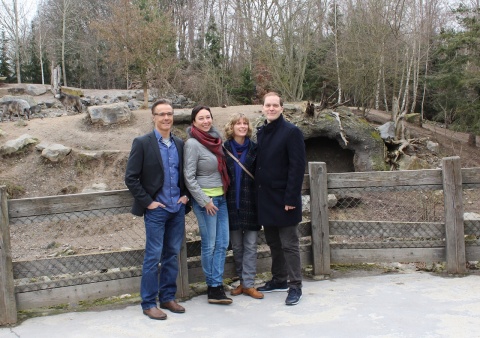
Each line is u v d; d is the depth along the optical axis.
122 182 11.81
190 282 4.83
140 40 20.17
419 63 21.97
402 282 4.88
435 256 5.15
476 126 16.22
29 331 3.94
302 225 5.17
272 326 3.87
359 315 4.02
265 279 5.27
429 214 8.85
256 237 4.68
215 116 15.87
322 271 5.14
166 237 4.32
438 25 30.69
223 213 4.46
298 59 23.27
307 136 11.15
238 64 32.59
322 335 3.65
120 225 9.99
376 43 21.05
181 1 41.41
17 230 9.66
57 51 43.59
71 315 4.30
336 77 24.69
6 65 42.44
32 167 12.23
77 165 12.20
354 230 5.20
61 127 14.60
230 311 4.26
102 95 26.47
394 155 12.42
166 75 23.08
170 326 3.95
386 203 9.32
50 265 4.34
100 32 21.86
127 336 3.76
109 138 13.88
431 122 24.08
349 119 11.43
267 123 4.54
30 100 18.92
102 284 4.50
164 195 4.17
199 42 38.94
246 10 25.91
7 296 4.10
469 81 15.70
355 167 11.30
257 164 4.50
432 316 3.93
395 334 3.61
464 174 5.06
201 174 4.33
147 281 4.18
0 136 13.64
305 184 5.19
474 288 4.59
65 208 4.36
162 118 4.19
